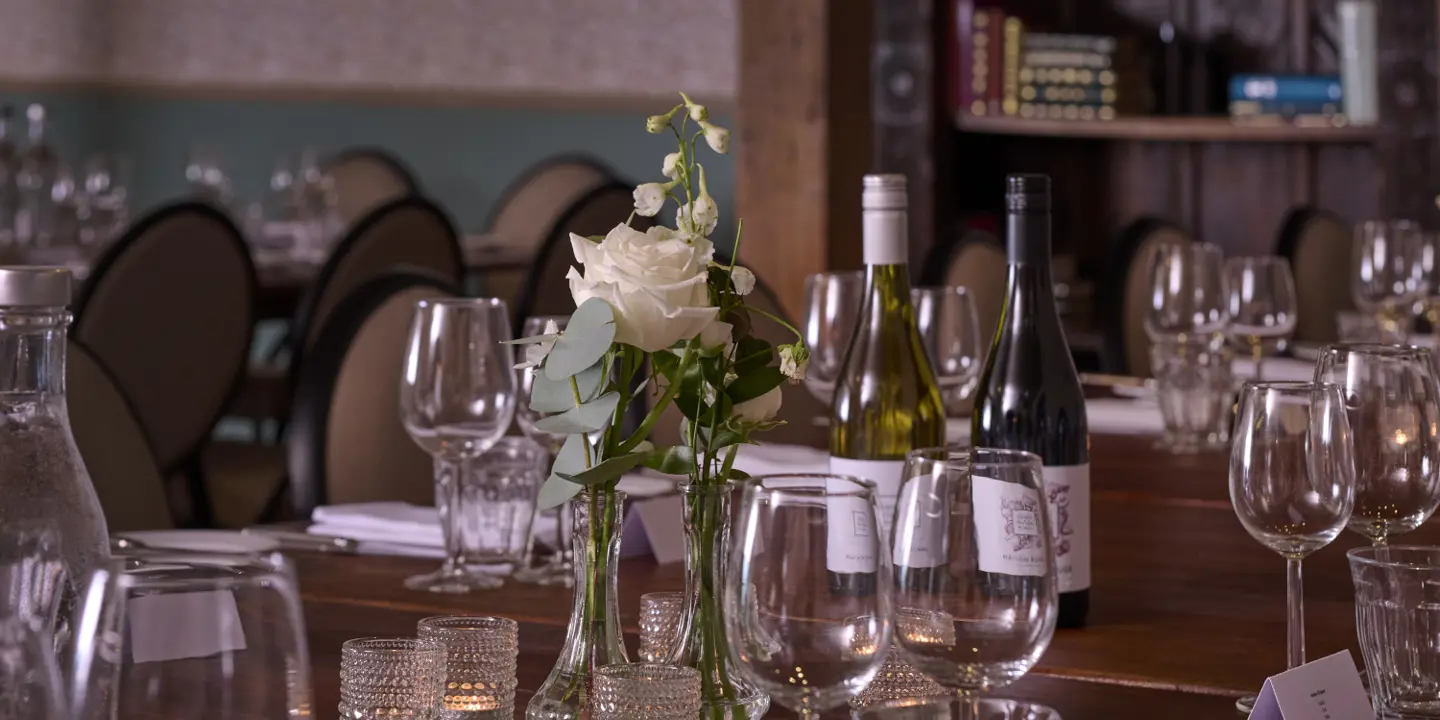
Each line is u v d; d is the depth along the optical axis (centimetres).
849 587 76
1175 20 474
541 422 86
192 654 55
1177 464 195
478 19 609
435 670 90
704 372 86
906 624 81
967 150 458
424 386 137
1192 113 470
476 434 138
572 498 89
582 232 366
